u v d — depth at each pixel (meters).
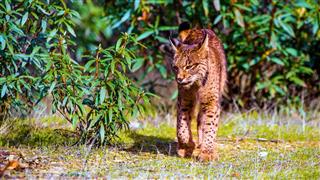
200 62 11.79
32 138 12.54
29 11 12.23
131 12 17.08
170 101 18.59
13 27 11.89
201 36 12.76
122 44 12.56
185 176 10.27
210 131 12.05
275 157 12.04
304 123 15.66
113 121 11.84
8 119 13.13
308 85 18.52
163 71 17.47
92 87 11.58
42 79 11.53
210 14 17.55
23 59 12.25
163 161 11.43
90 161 11.16
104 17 17.89
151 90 18.09
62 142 12.35
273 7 17.23
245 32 17.53
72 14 12.44
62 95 11.69
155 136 14.09
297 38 17.94
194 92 12.05
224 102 18.17
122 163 11.14
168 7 17.61
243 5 17.02
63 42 11.83
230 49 17.73
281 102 18.08
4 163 10.65
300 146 13.45
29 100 13.19
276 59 17.28
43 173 10.13
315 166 11.34
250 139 14.04
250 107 18.05
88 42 18.30
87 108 13.51
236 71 18.05
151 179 10.02
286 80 18.02
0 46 12.12
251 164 11.35
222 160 11.75
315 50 18.31
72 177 9.92
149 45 17.36
